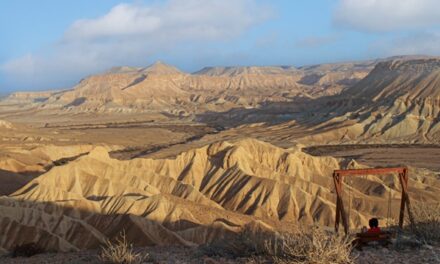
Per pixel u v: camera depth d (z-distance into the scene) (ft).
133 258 49.14
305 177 243.81
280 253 42.80
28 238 136.05
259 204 207.62
